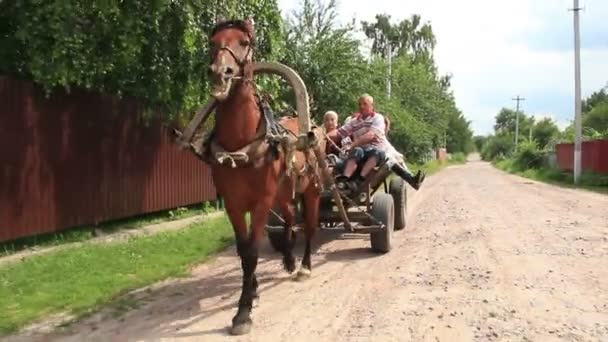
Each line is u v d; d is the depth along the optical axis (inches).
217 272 332.5
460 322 233.1
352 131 387.9
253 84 233.3
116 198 492.1
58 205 429.1
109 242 420.2
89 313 253.6
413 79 2023.9
